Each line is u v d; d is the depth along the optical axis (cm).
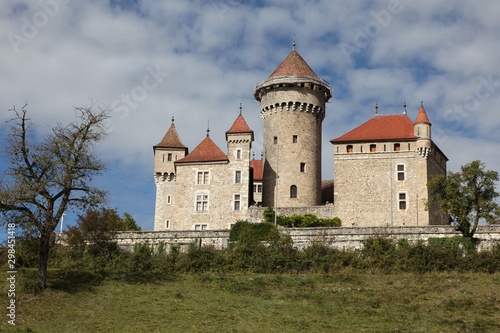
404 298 3906
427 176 6238
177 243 5416
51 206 3819
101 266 4825
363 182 6366
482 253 4603
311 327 3328
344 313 3622
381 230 5184
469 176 4919
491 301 3778
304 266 4719
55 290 3909
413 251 4666
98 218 5162
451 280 4288
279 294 4091
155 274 4612
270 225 5384
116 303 3766
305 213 6406
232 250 4978
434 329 3281
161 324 3334
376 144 6444
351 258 4741
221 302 3866
